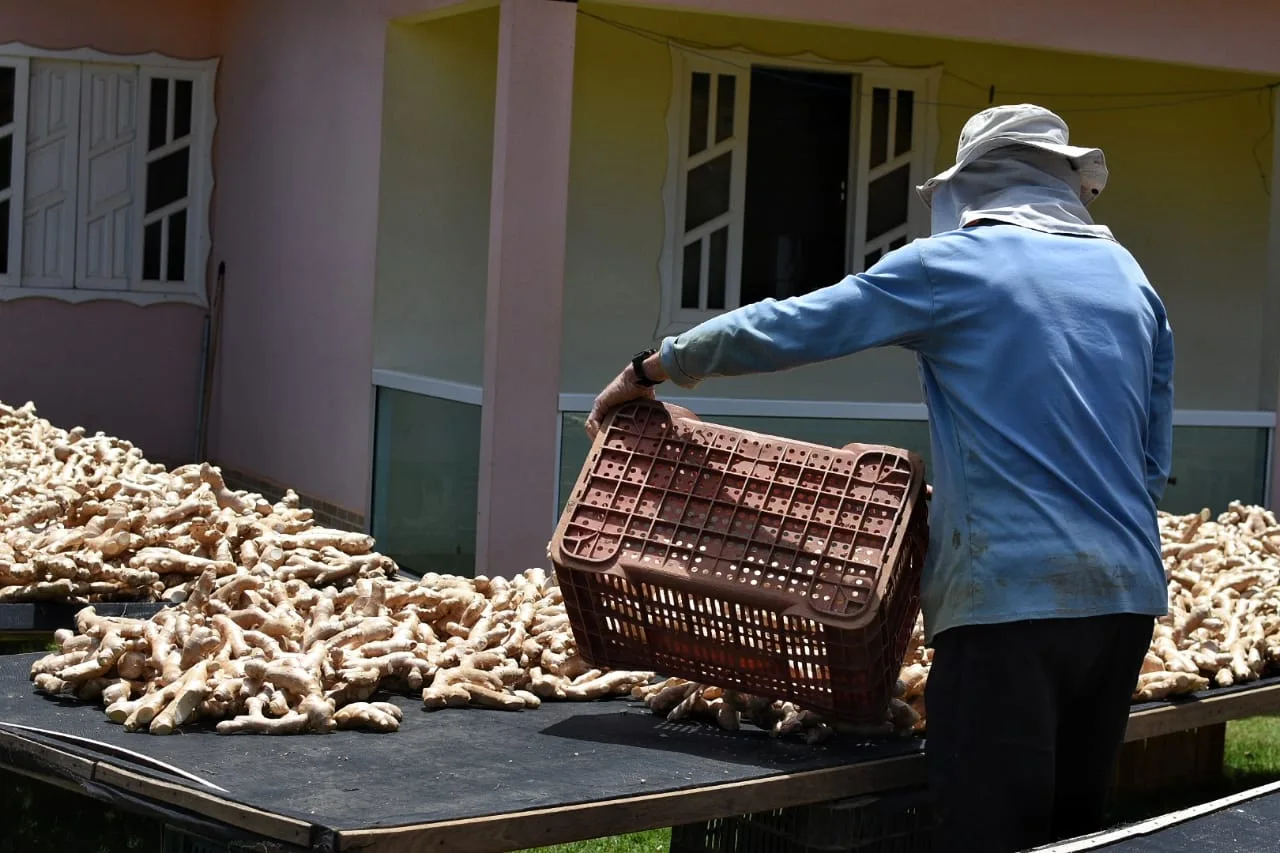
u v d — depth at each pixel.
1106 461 3.02
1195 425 8.49
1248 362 10.52
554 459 7.08
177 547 4.20
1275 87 8.77
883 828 3.13
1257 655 4.12
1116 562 2.96
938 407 3.10
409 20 8.16
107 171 10.70
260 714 2.97
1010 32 7.84
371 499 8.41
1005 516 2.94
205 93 10.88
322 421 9.05
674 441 3.32
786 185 9.65
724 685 3.25
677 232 9.43
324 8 9.07
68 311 10.70
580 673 3.54
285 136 9.71
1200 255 10.35
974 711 2.95
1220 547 5.37
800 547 3.09
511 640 3.55
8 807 4.79
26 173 10.49
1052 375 2.99
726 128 9.45
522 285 6.97
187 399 11.05
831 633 3.00
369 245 8.44
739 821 3.22
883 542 3.04
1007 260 3.05
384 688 3.38
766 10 7.35
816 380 9.77
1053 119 3.27
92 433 10.81
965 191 3.28
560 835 2.57
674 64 9.28
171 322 10.96
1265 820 2.80
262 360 10.09
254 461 10.19
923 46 9.66
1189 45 8.23
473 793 2.62
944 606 2.99
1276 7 8.39
